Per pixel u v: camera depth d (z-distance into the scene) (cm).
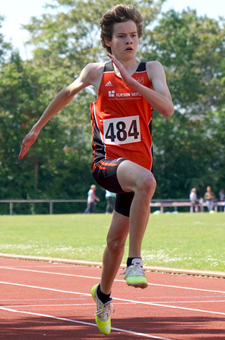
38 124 1280
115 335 1423
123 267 3083
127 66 1170
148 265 3109
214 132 15812
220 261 3078
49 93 14250
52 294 2188
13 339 1382
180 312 1781
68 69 14650
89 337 1398
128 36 1157
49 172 14338
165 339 1373
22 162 14062
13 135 13788
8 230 5819
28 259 3625
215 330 1484
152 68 1162
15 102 14038
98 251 3756
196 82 15225
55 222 7419
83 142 15038
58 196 14112
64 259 3459
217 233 5053
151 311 1800
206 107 18350
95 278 2698
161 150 15612
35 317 1692
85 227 6238
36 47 14712
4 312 1783
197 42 15562
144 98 1159
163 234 5003
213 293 2208
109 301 1333
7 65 14138
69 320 1639
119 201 1216
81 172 14600
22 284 2484
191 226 6100
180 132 15200
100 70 1201
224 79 15938
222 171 15462
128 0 14612
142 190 1052
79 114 14775
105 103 1190
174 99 15238
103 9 14488
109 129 1189
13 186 13988
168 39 15112
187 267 2961
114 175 1107
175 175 15450
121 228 1229
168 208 15025
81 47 14812
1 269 3094
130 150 1180
